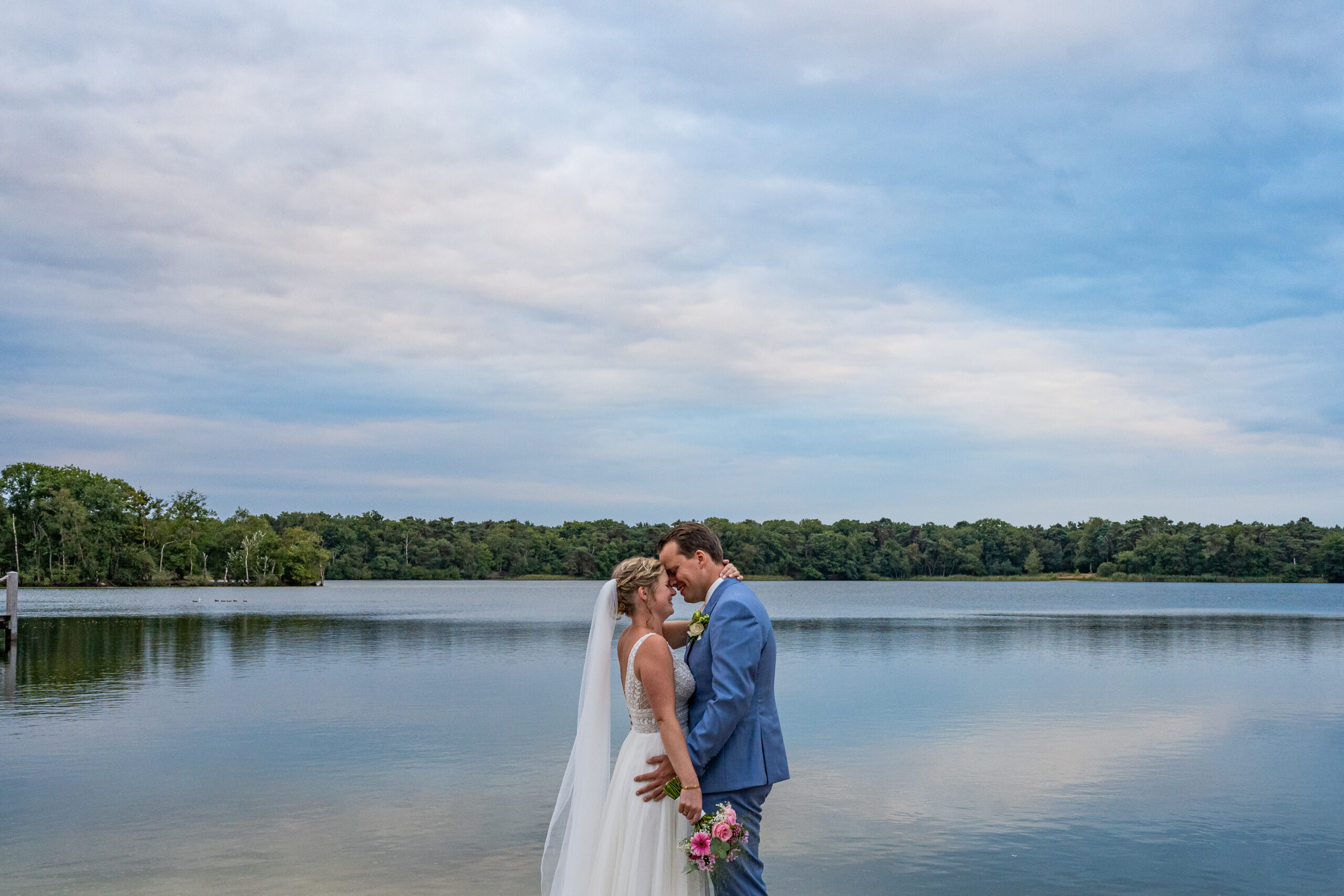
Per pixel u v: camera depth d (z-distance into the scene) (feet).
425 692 56.29
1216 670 70.74
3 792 31.81
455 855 25.03
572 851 15.98
